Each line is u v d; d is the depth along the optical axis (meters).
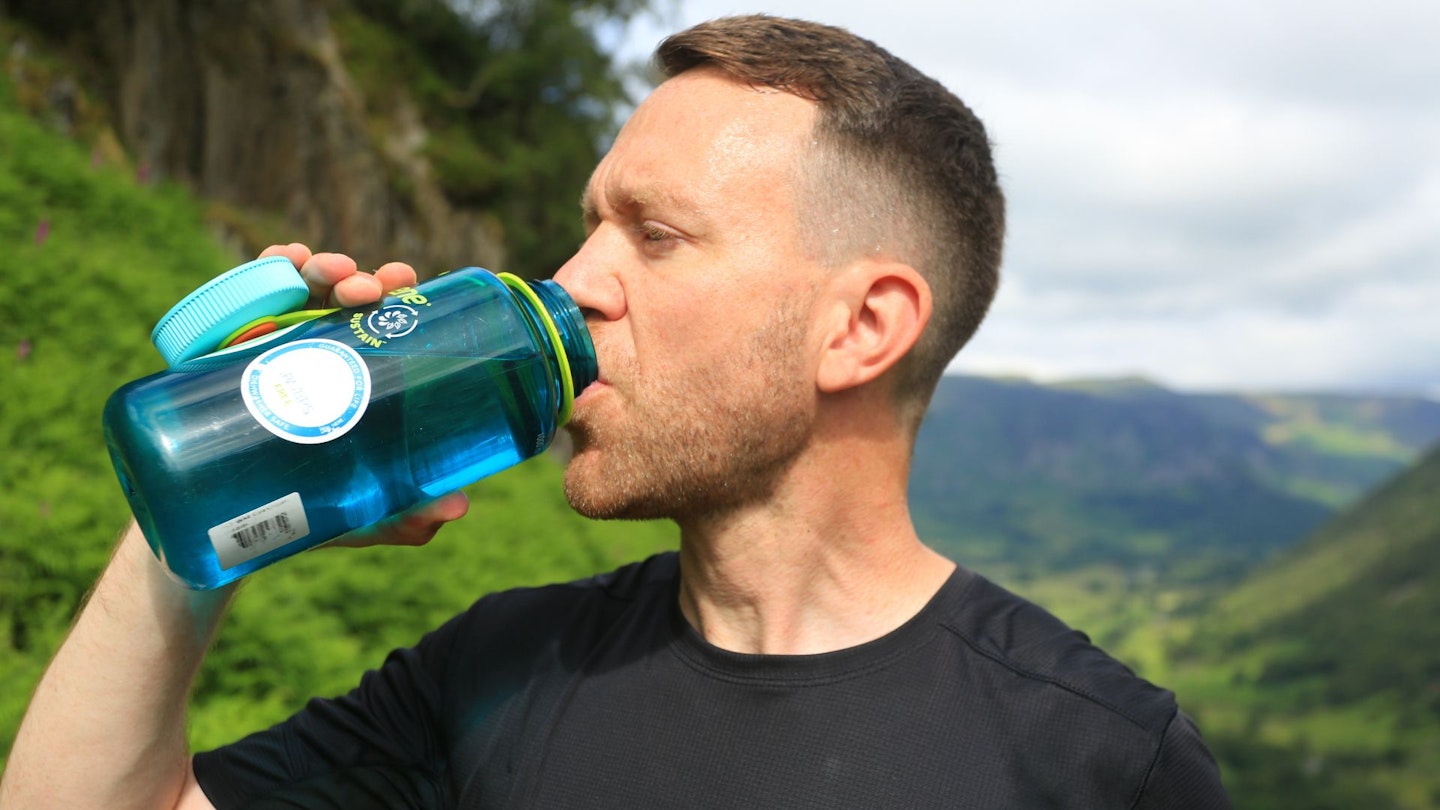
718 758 1.25
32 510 3.49
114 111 13.54
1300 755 115.19
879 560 1.37
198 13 15.05
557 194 20.30
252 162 15.72
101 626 1.25
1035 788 1.17
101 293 5.99
